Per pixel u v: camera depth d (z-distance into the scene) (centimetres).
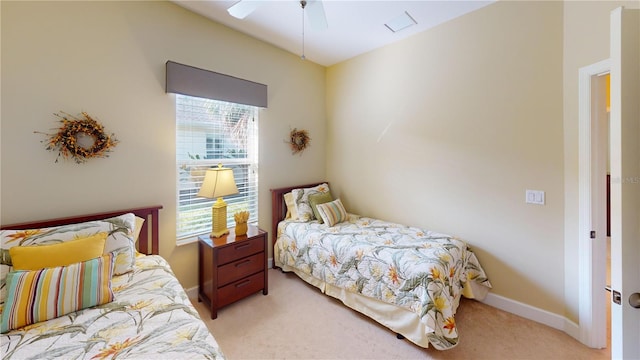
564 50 198
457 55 255
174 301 145
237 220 252
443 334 175
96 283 141
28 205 172
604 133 187
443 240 241
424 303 178
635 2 153
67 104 183
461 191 258
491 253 241
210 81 249
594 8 178
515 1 220
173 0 226
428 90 278
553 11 203
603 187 188
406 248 221
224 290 230
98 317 129
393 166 312
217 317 225
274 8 236
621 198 93
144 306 139
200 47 248
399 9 239
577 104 190
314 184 365
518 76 221
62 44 181
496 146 235
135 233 204
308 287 279
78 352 107
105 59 198
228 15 248
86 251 155
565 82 198
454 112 260
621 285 92
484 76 239
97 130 192
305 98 353
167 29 228
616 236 93
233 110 284
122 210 208
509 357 180
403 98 299
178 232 246
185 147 249
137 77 214
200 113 258
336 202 321
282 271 314
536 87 212
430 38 273
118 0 203
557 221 206
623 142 93
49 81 177
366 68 334
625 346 92
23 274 133
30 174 173
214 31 258
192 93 237
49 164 179
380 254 215
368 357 182
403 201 305
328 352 186
